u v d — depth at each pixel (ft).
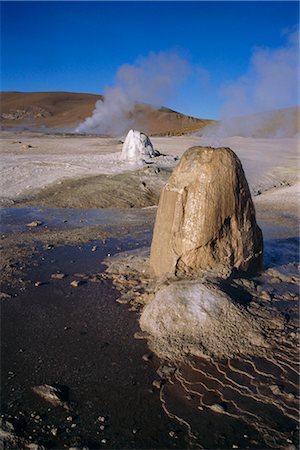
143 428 14.06
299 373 16.48
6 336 19.72
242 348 18.01
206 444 13.34
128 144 80.07
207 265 23.06
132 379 16.56
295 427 13.93
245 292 22.33
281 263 28.43
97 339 19.43
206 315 19.21
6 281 26.21
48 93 334.65
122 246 34.22
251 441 13.42
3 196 56.03
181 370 16.89
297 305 21.83
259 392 15.51
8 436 13.56
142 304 22.74
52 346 18.90
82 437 13.67
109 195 57.57
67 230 40.34
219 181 22.77
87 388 16.07
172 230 23.68
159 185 62.44
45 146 106.83
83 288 25.22
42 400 15.38
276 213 47.21
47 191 58.70
